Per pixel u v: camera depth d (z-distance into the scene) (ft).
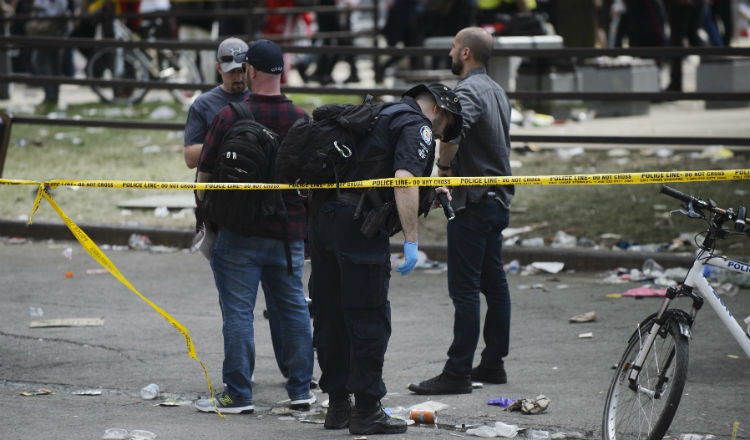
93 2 238.27
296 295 67.82
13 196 141.90
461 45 71.51
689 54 119.75
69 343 84.28
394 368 77.10
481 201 69.62
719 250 105.40
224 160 63.62
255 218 64.90
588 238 114.52
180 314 93.71
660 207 125.39
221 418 66.13
